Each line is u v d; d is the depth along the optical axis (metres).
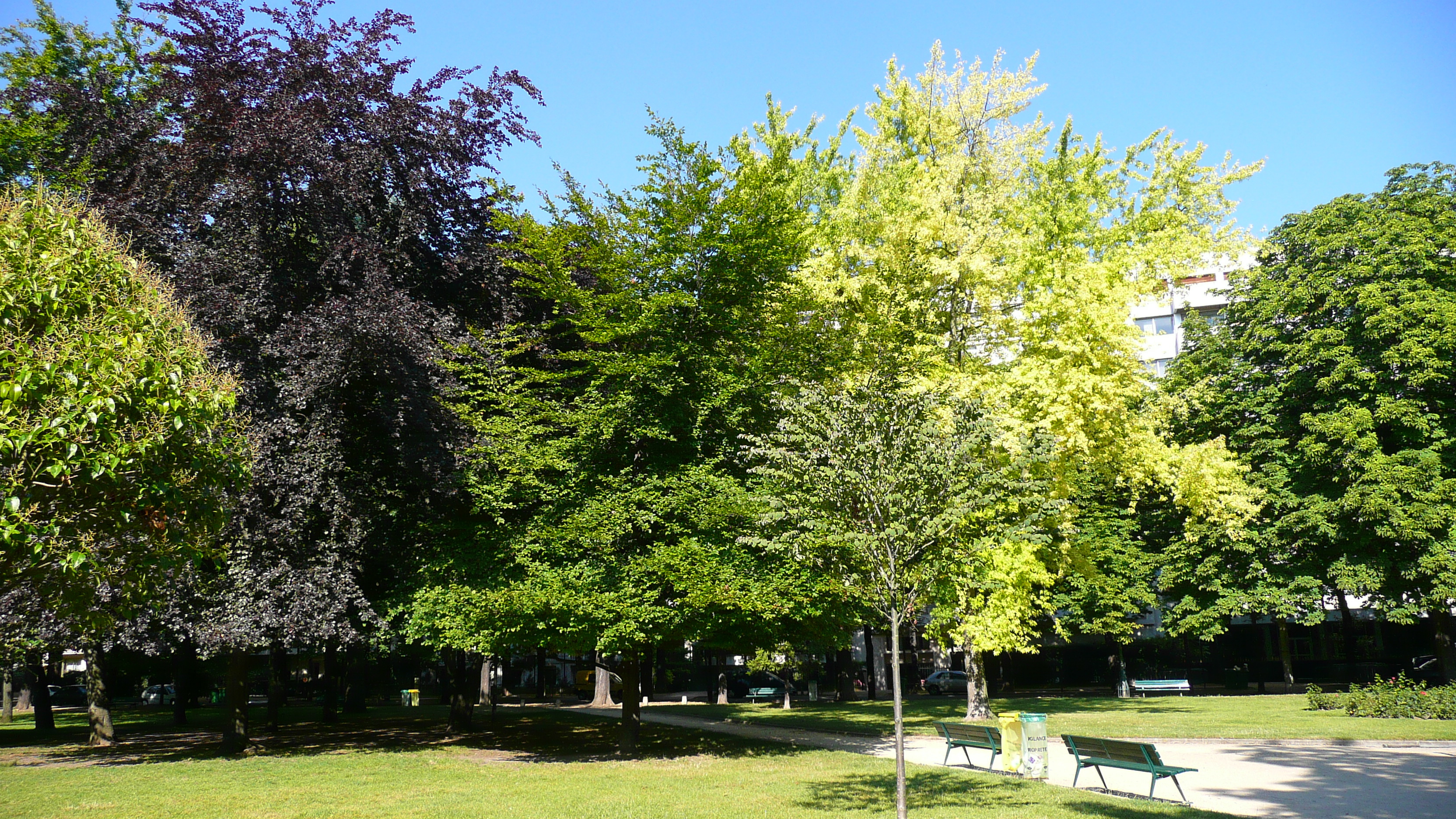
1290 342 32.97
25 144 18.75
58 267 8.76
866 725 23.78
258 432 16.30
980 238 23.06
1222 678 43.97
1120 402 21.09
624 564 17.62
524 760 17.86
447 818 11.09
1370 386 30.11
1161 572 36.31
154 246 17.23
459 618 16.77
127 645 16.95
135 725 28.61
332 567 17.33
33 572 8.79
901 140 27.00
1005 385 21.06
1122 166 27.09
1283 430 32.69
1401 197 32.19
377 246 18.31
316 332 17.09
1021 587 22.00
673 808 11.54
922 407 10.83
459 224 21.08
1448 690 21.42
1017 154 26.06
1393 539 29.09
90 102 18.38
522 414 18.50
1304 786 12.63
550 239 18.59
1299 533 31.75
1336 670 43.22
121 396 8.29
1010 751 14.52
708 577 16.05
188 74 18.34
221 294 16.58
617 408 17.81
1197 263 24.56
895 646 10.12
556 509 18.14
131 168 17.67
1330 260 32.06
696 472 17.69
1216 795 12.05
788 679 32.72
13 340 8.02
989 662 43.22
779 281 19.44
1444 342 28.78
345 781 14.73
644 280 18.31
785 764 16.19
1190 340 38.00
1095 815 10.40
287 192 18.31
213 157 17.42
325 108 18.20
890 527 10.07
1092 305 21.11
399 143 19.36
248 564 16.75
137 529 9.27
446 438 18.33
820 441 10.64
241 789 13.91
